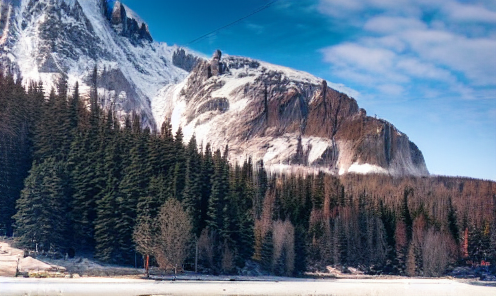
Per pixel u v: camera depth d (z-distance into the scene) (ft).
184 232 424.05
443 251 609.83
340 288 443.32
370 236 618.03
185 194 475.31
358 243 612.70
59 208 442.91
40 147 520.01
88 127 539.70
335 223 615.98
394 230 636.07
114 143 504.84
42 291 322.14
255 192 647.97
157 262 429.79
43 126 526.57
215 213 479.41
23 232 439.22
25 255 415.85
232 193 513.04
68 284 353.31
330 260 598.34
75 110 574.15
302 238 551.59
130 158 488.44
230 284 408.26
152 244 419.74
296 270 533.96
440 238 637.30
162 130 551.59
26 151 520.42
